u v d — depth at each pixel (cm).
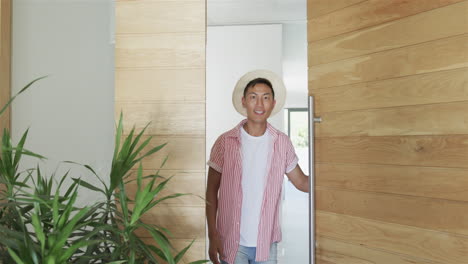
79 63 272
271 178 221
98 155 269
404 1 173
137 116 206
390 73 177
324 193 205
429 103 164
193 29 205
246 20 226
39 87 269
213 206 221
